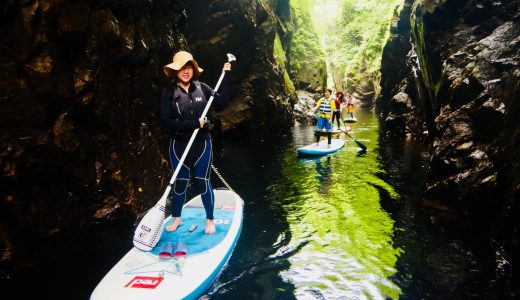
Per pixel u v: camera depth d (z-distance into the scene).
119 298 2.65
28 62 3.51
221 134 11.11
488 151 4.24
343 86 30.02
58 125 3.81
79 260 3.45
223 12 10.50
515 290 2.92
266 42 12.38
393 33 15.50
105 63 4.32
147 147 5.00
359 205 5.03
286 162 7.84
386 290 2.98
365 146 9.04
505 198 3.59
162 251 3.15
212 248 3.34
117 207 4.31
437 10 7.45
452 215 4.50
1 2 3.24
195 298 2.82
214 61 10.95
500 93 4.42
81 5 3.87
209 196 3.56
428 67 8.12
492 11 6.58
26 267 3.26
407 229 4.17
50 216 3.70
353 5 31.06
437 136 5.48
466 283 3.04
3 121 3.36
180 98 3.26
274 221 4.51
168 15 6.07
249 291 2.97
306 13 21.09
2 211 3.35
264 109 12.13
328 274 3.24
